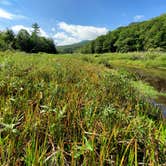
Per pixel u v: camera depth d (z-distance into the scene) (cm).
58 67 1195
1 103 454
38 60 1778
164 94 1484
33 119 379
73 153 300
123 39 12419
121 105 633
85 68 1623
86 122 411
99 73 1335
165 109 1005
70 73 1085
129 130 400
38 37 10900
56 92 554
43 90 590
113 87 866
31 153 296
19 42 9331
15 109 436
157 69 3875
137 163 327
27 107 447
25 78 748
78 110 452
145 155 350
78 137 374
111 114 445
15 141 324
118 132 382
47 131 349
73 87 686
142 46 11288
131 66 4209
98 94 671
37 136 328
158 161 332
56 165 296
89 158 307
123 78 1037
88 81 905
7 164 276
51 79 847
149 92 1452
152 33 10919
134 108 646
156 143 371
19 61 1406
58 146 329
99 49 14138
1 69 887
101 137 358
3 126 358
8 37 8775
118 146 360
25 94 546
